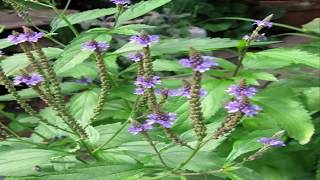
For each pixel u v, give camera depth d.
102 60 0.51
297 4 1.53
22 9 0.59
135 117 0.55
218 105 0.56
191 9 1.32
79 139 0.50
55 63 0.53
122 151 0.50
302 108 0.58
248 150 0.48
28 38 0.49
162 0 0.59
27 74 0.48
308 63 0.58
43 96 0.49
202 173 0.47
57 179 0.45
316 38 0.77
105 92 0.51
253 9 1.44
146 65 0.48
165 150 0.50
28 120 0.63
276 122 0.57
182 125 0.55
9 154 0.50
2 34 1.02
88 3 1.32
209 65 0.44
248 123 0.59
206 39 0.59
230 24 1.35
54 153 0.50
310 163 0.60
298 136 0.56
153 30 1.09
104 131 0.54
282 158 0.60
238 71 0.61
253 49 1.01
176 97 0.57
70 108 0.60
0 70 0.50
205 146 0.50
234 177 0.46
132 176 0.45
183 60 0.44
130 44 0.57
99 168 0.46
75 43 0.54
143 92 0.48
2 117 0.77
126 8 0.61
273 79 0.60
